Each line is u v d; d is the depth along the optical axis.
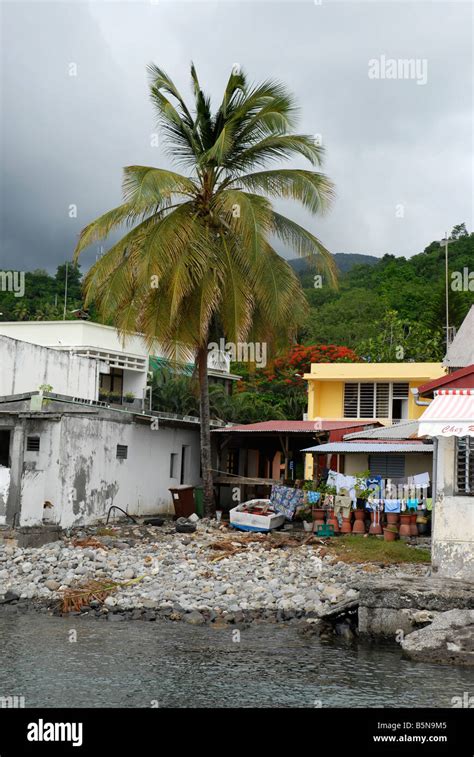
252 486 34.66
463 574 17.00
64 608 17.39
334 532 26.36
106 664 13.72
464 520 17.09
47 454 24.91
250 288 28.39
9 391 29.75
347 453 27.64
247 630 16.19
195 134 29.38
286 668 13.77
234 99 28.73
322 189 27.67
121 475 28.66
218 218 28.94
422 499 25.56
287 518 28.36
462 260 66.19
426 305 61.53
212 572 20.28
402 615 15.74
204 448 29.84
